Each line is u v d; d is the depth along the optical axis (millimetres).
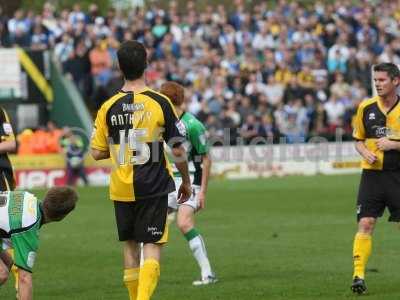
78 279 31203
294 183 72062
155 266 22422
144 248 22703
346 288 28062
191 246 30047
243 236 41938
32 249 21906
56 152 74500
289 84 85188
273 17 92625
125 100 22562
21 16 85250
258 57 89688
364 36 94375
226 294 27672
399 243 38094
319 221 47312
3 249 24016
